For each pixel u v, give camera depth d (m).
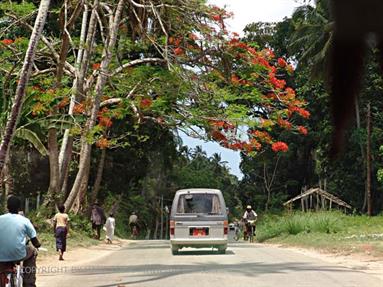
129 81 22.89
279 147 24.19
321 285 10.98
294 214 31.52
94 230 28.28
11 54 22.77
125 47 23.80
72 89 21.72
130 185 38.88
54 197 24.36
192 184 74.31
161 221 69.25
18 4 24.88
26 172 33.16
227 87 24.08
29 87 20.47
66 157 24.94
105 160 35.66
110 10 23.58
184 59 22.70
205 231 18.16
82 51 24.78
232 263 15.43
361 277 12.14
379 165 41.81
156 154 40.53
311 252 19.34
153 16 21.98
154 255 18.69
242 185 58.81
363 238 21.81
